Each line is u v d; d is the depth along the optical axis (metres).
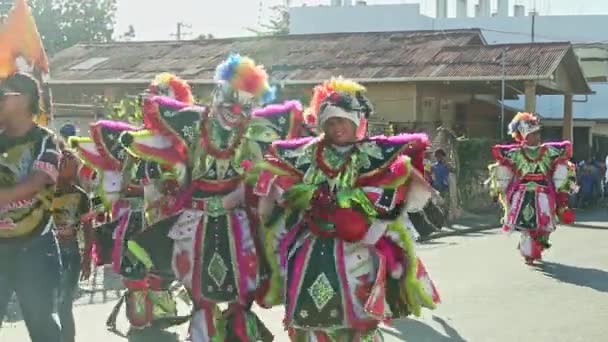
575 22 46.28
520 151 12.03
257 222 5.45
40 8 50.75
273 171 5.07
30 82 4.86
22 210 4.83
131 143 5.36
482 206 22.86
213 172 5.39
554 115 40.25
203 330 5.41
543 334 7.49
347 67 26.44
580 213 24.45
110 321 6.92
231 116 5.38
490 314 8.38
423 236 5.37
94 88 28.44
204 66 28.06
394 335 7.50
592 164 28.09
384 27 48.00
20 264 4.88
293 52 28.64
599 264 12.02
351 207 4.93
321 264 4.94
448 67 25.55
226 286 5.30
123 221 6.53
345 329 4.99
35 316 4.95
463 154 22.02
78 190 6.44
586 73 38.53
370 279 4.98
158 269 5.54
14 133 4.86
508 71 24.66
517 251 13.70
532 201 11.93
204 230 5.37
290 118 5.52
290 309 4.98
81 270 6.64
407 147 4.95
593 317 8.21
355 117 4.95
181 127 5.38
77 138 6.42
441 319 8.14
